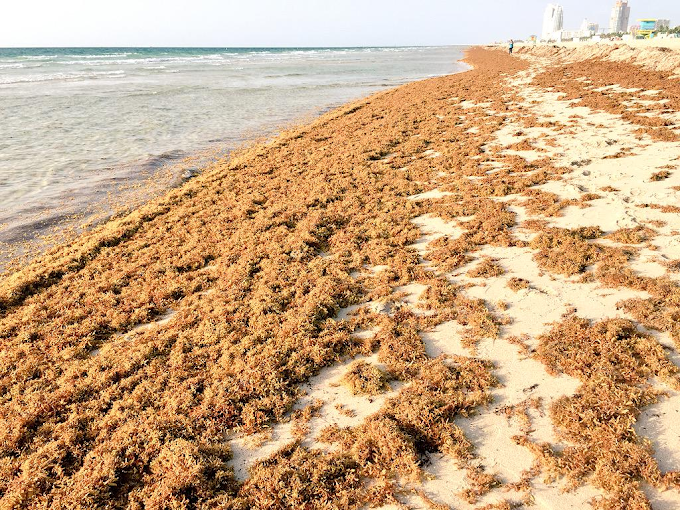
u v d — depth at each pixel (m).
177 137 33.31
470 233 14.61
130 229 17.39
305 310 11.30
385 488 6.76
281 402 8.60
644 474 6.44
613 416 7.47
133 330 11.56
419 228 15.62
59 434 8.29
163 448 7.70
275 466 7.31
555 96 35.09
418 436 7.63
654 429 7.19
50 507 6.89
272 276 13.21
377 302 11.57
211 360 10.00
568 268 11.73
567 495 6.39
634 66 43.28
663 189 15.39
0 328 11.60
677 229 12.84
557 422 7.54
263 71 94.69
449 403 8.06
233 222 17.56
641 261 11.56
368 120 34.75
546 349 9.11
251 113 43.09
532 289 11.22
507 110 32.06
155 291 13.01
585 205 15.09
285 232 16.06
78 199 21.02
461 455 7.21
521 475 6.75
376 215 17.05
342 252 14.39
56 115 40.62
